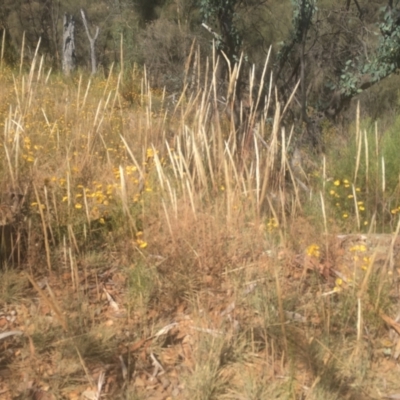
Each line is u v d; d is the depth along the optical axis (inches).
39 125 232.8
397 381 98.5
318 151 270.2
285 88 296.2
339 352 102.7
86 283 121.0
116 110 284.7
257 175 138.1
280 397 92.6
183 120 165.6
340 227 150.9
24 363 99.3
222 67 284.0
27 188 140.8
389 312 113.0
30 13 738.2
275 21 425.4
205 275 123.1
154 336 107.5
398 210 147.9
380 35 338.6
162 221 139.9
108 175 174.7
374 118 405.7
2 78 366.9
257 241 131.8
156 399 94.7
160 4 636.1
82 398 94.0
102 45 764.6
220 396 94.7
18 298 115.6
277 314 110.4
